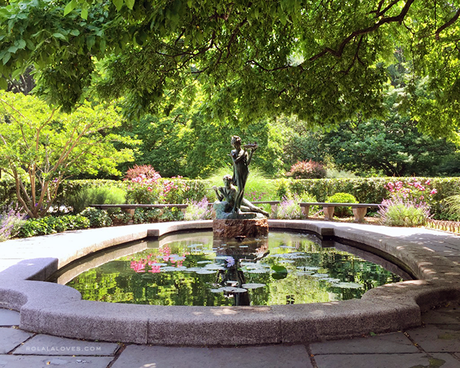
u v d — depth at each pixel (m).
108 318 2.48
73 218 8.27
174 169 21.09
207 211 11.01
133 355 2.26
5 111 8.66
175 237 7.90
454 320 2.78
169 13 2.53
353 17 5.47
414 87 6.79
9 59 2.48
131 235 7.12
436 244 5.82
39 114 8.59
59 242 5.93
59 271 4.65
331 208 10.77
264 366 2.10
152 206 10.24
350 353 2.24
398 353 2.23
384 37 6.11
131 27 2.95
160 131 20.89
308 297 3.42
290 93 6.09
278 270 4.39
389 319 2.58
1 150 8.21
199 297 3.44
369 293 3.03
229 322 2.41
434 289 3.13
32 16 2.53
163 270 4.59
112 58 4.62
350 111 6.44
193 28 3.42
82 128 9.62
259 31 5.03
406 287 3.19
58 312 2.60
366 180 12.32
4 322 2.83
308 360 2.16
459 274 3.66
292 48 6.14
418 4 6.01
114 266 4.90
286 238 7.58
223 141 17.72
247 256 5.51
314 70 5.92
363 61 6.09
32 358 2.21
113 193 11.12
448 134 7.23
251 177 13.18
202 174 18.78
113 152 10.32
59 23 2.59
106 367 2.10
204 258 5.38
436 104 6.78
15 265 4.17
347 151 20.94
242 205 8.17
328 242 7.06
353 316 2.51
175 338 2.42
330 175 18.25
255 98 6.02
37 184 10.82
